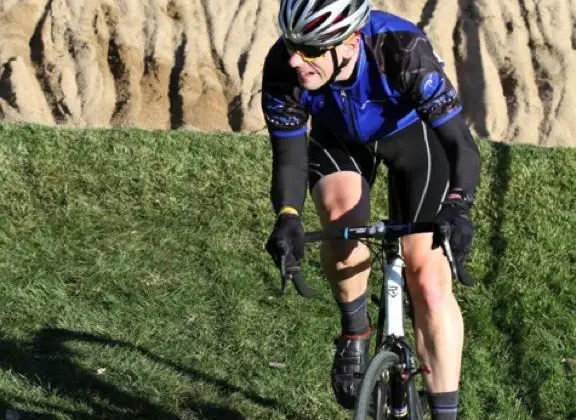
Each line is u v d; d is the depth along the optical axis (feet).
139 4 44.55
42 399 16.97
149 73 43.24
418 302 14.23
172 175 24.16
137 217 22.81
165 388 17.65
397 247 13.83
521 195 23.99
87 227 22.29
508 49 46.19
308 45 12.62
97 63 43.11
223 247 21.94
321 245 14.89
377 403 12.76
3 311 19.57
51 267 20.95
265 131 38.06
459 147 12.95
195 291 20.58
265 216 23.03
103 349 18.67
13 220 22.34
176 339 19.15
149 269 21.17
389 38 13.24
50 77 42.60
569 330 19.94
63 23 43.42
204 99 43.01
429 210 14.16
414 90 13.21
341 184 14.20
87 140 25.16
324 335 19.47
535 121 44.98
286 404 17.52
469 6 47.06
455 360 14.20
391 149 14.34
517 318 20.11
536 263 21.71
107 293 20.35
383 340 13.73
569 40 47.01
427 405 15.58
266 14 45.09
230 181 24.14
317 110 14.02
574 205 23.91
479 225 22.88
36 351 18.47
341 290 14.85
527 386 18.40
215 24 44.52
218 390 17.75
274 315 19.97
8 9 43.29
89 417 16.58
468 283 12.05
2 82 42.14
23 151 24.49
